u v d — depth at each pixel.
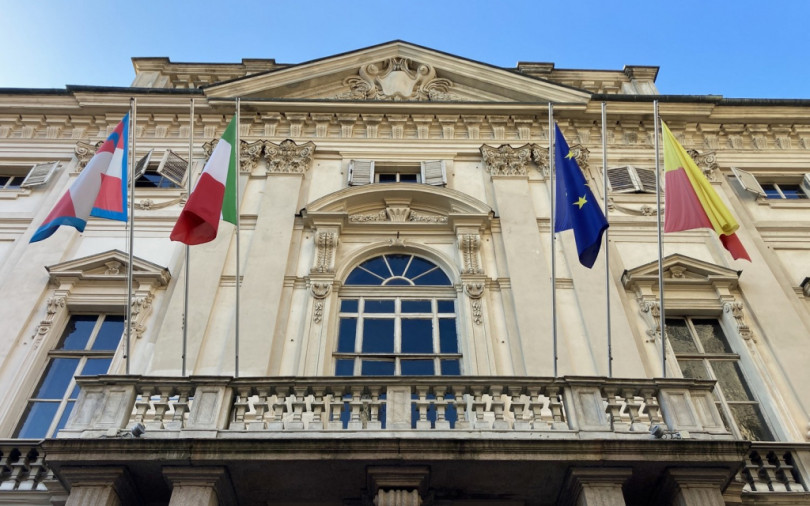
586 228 11.10
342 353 11.81
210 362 11.38
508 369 11.52
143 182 15.28
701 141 16.75
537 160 15.72
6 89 16.36
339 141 16.34
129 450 8.32
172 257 13.45
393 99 17.14
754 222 14.88
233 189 11.31
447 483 8.66
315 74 17.42
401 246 13.82
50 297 12.55
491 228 14.16
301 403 9.16
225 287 12.77
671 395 9.33
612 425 9.04
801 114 16.84
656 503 8.76
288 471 8.45
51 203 14.64
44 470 9.45
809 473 9.71
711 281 13.15
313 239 13.78
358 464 8.40
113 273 12.89
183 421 9.02
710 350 12.48
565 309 12.53
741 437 10.98
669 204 11.55
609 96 16.67
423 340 12.20
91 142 16.17
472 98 17.61
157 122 16.52
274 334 11.84
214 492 8.28
